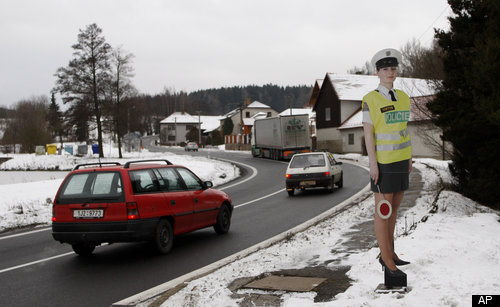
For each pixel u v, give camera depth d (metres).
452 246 5.58
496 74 8.98
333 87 51.81
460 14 11.47
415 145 35.16
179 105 195.12
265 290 4.75
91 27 50.59
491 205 10.93
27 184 22.56
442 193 11.21
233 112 124.06
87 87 50.53
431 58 16.92
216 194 9.62
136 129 69.00
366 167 29.53
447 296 3.72
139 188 7.59
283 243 7.59
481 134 10.30
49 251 8.57
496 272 4.38
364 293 4.18
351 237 7.61
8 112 100.38
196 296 4.75
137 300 5.23
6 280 6.44
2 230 11.77
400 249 5.61
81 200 7.45
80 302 5.28
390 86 4.24
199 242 8.88
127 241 7.29
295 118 41.09
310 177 16.44
